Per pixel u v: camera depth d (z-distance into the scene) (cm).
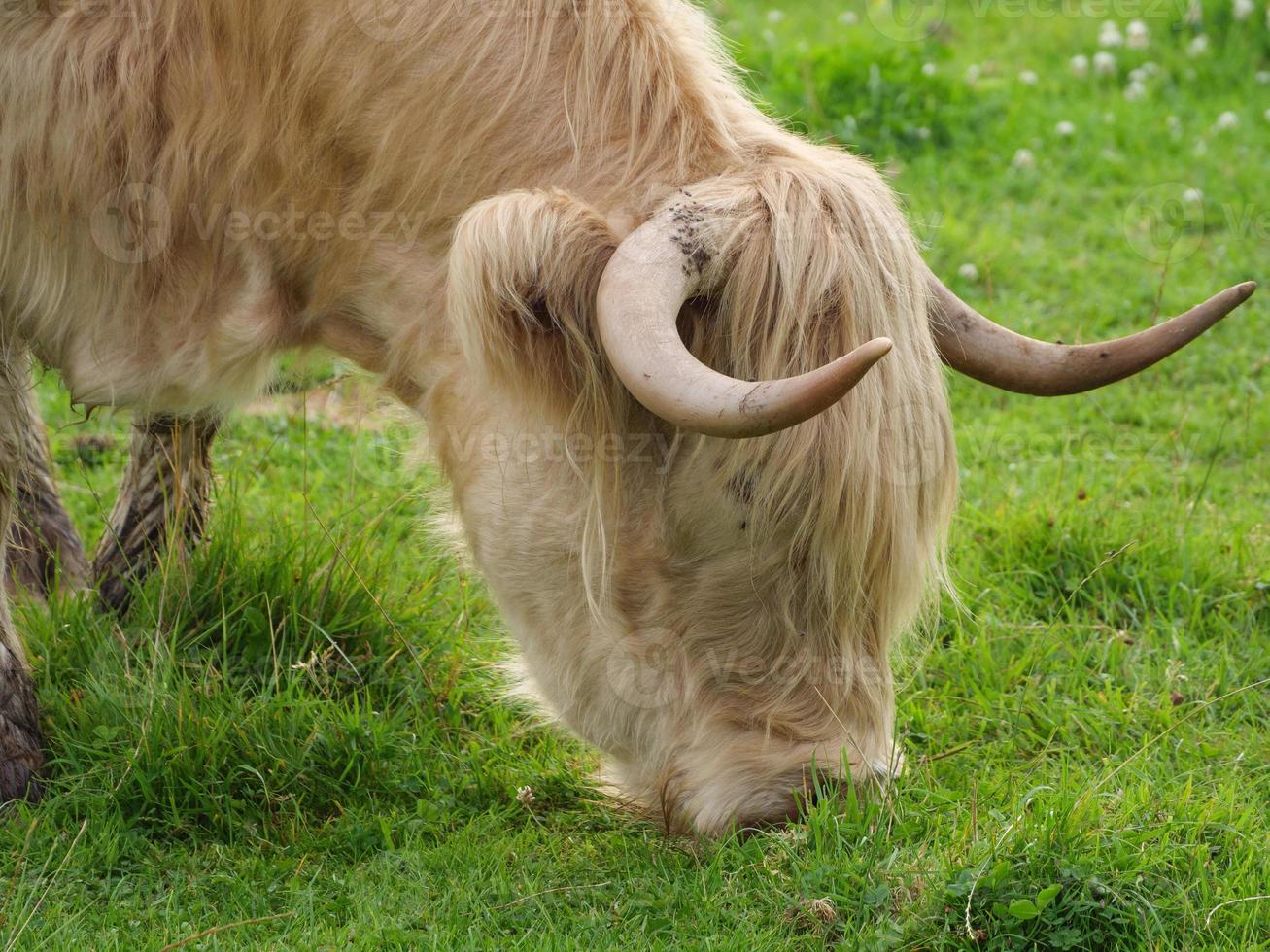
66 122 938
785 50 2566
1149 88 2605
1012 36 2823
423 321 930
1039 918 824
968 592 1328
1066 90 2623
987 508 1468
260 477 1500
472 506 931
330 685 1142
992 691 1175
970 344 884
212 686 1081
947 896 827
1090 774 1038
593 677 906
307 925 860
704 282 784
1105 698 1168
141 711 1043
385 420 1115
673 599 859
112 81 937
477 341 794
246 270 968
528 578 909
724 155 859
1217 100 2591
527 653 945
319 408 1728
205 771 1005
